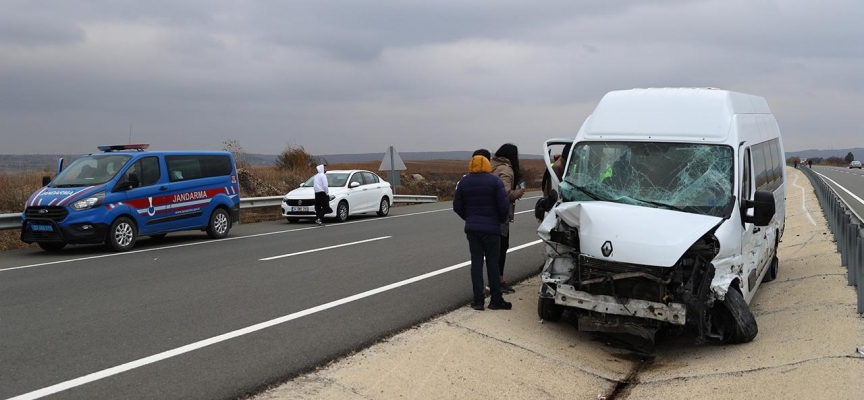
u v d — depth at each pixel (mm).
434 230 16812
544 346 6711
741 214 6863
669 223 6414
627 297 6379
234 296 8484
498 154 9008
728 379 5551
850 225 8352
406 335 6727
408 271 10430
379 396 5219
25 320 7160
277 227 18203
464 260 11578
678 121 7527
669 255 6125
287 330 6852
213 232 15141
